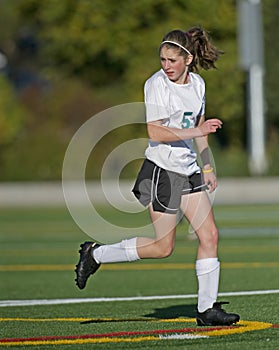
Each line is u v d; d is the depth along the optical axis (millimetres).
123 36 131750
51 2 134625
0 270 43906
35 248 54656
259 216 76812
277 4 128625
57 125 128375
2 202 106312
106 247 25453
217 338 23703
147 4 130125
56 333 25203
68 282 38781
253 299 31438
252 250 50344
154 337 24000
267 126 126562
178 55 24406
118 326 26188
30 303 32250
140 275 40688
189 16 127625
